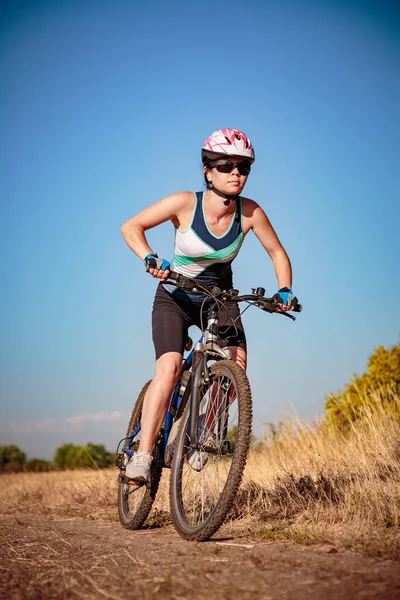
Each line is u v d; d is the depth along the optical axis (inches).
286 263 187.0
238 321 180.4
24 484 412.2
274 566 122.7
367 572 114.3
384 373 364.5
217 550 142.6
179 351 178.1
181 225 176.7
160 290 183.2
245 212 179.9
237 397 159.0
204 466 172.7
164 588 111.1
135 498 203.3
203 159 175.0
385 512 167.9
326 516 173.9
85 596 110.4
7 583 123.3
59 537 178.4
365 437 264.5
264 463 298.4
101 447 631.2
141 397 212.1
